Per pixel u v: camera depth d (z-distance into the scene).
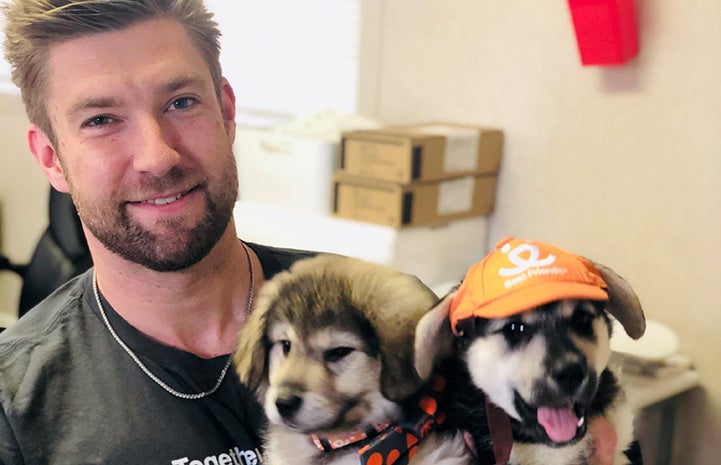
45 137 1.15
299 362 0.93
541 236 2.33
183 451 1.05
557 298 0.84
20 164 3.39
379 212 2.19
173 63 1.06
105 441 1.04
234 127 1.29
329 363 0.93
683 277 2.05
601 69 2.12
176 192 1.08
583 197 2.22
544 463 0.92
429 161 2.17
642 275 2.13
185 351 1.13
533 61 2.26
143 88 1.05
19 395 1.05
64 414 1.06
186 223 1.09
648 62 2.04
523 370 0.88
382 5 2.61
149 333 1.14
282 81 3.04
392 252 2.12
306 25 2.92
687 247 2.04
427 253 2.26
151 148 1.04
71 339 1.13
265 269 1.28
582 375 0.86
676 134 2.01
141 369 1.10
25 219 3.45
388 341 0.94
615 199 2.15
